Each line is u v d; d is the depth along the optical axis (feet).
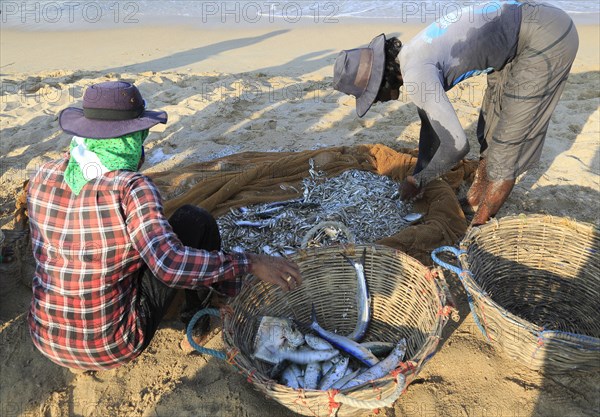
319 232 12.28
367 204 13.29
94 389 9.02
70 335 7.63
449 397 8.74
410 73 9.75
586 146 16.71
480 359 9.39
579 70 23.38
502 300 10.69
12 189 15.12
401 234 11.82
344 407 7.41
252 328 9.29
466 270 8.88
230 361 7.66
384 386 7.22
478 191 13.53
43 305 7.58
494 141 11.29
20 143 17.75
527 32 10.17
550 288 10.79
